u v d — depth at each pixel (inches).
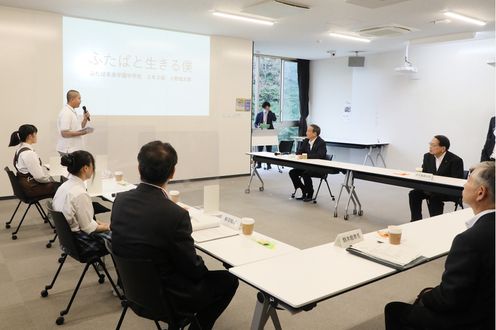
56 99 242.8
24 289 119.2
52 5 219.5
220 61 309.0
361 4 201.6
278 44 333.7
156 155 72.8
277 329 74.9
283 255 81.2
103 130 263.1
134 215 71.3
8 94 228.4
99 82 259.3
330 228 189.5
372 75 373.4
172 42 286.7
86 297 115.1
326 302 116.0
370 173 194.5
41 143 239.8
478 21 239.3
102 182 161.8
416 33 277.6
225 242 91.2
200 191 197.2
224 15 235.9
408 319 66.7
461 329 58.9
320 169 218.7
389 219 208.8
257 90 392.5
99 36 256.8
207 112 306.7
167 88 287.1
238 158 327.0
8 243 157.1
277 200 245.8
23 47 230.1
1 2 214.8
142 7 221.3
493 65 268.7
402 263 75.4
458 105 314.8
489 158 282.0
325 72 413.4
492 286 56.2
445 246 88.0
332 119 411.2
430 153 195.6
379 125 370.6
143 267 68.1
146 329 99.2
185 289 72.4
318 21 246.7
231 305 112.3
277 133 382.3
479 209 65.7
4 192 231.5
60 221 101.1
